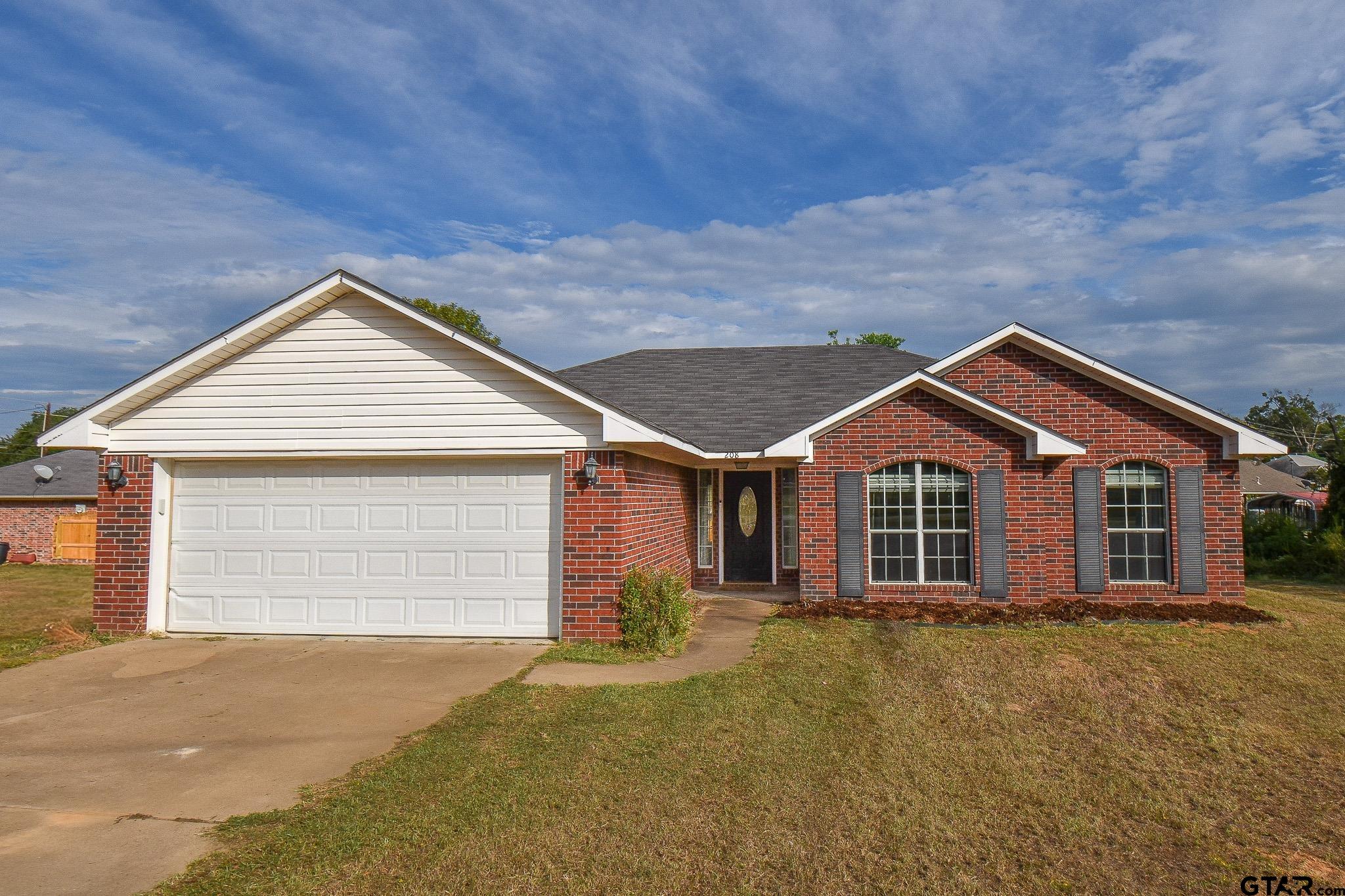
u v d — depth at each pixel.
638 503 11.83
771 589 16.56
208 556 11.59
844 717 7.70
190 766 6.41
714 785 6.02
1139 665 9.89
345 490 11.48
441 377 11.20
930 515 13.48
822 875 4.76
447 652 10.48
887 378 17.64
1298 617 13.23
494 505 11.28
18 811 5.53
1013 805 5.87
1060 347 13.88
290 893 4.45
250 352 11.44
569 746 6.79
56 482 27.42
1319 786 6.42
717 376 18.28
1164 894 4.72
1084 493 13.66
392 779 6.07
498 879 4.62
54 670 9.58
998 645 10.84
